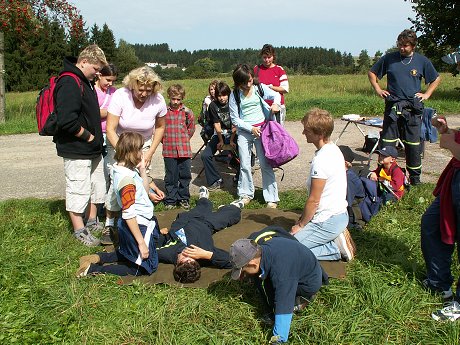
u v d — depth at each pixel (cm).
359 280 427
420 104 673
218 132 730
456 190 365
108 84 618
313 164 446
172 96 634
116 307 400
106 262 476
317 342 353
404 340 356
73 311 390
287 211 621
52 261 482
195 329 369
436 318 376
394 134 689
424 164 890
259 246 347
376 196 570
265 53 775
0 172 909
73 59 513
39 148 1141
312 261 365
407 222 571
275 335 341
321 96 1981
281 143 602
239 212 579
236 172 792
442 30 2050
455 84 2422
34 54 5078
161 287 432
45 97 511
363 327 367
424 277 439
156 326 372
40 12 1573
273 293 362
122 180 446
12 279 439
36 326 372
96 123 521
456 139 362
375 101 1648
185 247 473
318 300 404
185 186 659
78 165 518
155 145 564
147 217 464
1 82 1506
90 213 575
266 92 630
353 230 549
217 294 418
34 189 783
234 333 367
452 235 375
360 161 909
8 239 532
